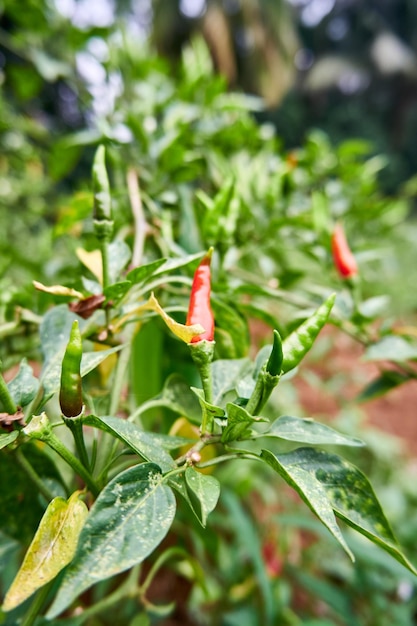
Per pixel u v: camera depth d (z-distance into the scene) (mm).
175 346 318
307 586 480
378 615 499
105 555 149
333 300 187
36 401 199
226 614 461
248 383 198
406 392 1398
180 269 297
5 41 490
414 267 1627
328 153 589
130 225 367
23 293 304
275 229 415
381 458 827
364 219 541
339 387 849
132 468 166
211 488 169
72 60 518
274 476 668
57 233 345
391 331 320
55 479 228
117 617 424
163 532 156
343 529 634
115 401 240
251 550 440
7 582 360
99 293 234
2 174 686
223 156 532
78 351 161
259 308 285
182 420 253
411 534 618
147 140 422
